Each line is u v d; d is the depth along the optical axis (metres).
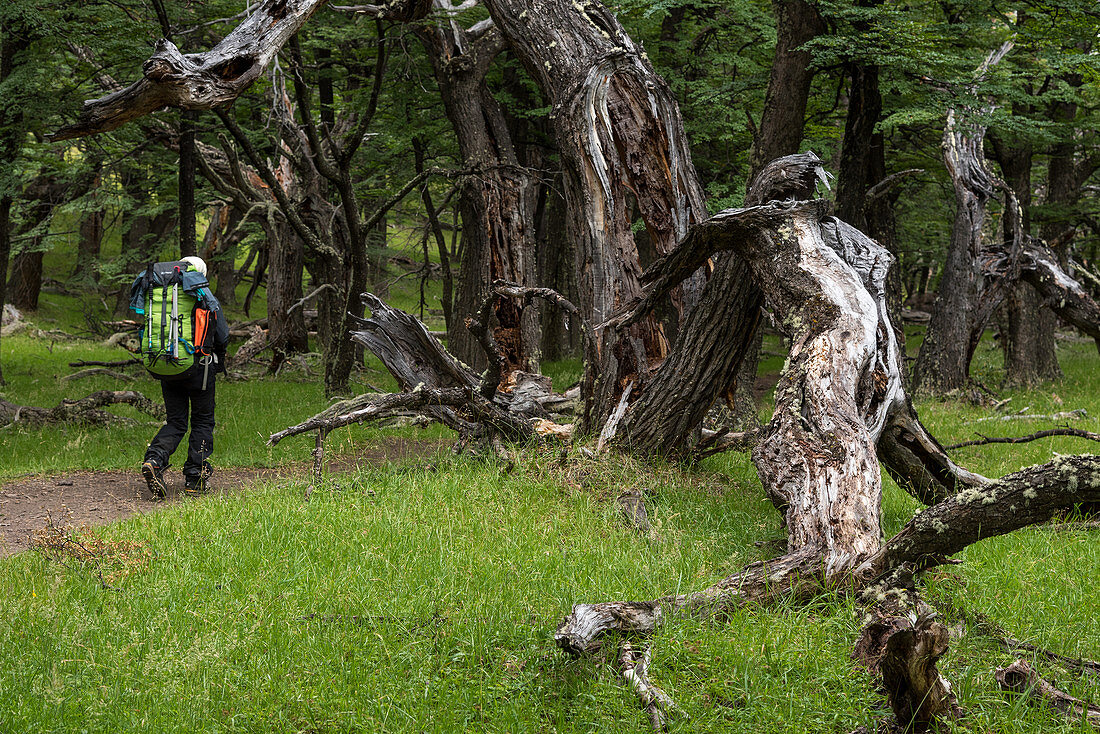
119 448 8.45
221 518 5.45
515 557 4.68
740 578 3.91
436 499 5.91
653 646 3.38
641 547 5.00
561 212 18.55
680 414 6.96
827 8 9.65
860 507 4.16
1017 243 13.84
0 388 13.09
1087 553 5.00
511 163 11.79
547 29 7.99
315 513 5.52
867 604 3.59
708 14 15.36
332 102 16.05
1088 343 26.27
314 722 3.07
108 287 25.83
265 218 15.63
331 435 9.22
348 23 13.91
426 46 11.84
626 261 7.61
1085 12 10.34
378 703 3.15
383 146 16.64
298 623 3.80
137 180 15.80
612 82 7.86
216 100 5.48
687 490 6.41
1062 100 13.40
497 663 3.43
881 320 5.56
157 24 10.45
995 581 4.39
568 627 3.32
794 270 5.53
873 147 12.52
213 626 3.78
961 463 7.92
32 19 9.56
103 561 4.55
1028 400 13.62
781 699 3.06
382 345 7.87
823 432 4.53
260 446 8.63
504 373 10.80
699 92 13.50
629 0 11.41
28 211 16.22
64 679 3.29
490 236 11.48
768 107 10.42
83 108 5.19
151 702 3.18
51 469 7.50
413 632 3.74
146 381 14.28
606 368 7.47
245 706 3.16
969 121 10.94
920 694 2.88
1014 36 11.45
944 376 13.62
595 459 6.61
